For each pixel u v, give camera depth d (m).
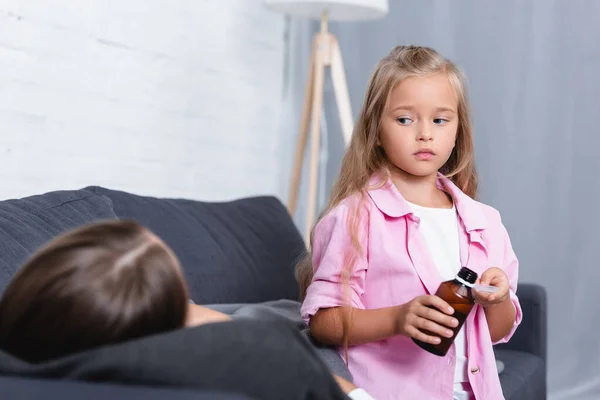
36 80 2.38
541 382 2.23
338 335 1.52
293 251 2.43
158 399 0.72
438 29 3.62
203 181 3.18
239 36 3.37
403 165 1.62
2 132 2.27
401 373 1.53
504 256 1.69
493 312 1.62
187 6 3.04
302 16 3.15
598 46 3.41
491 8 3.55
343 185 1.66
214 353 0.80
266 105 3.59
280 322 0.90
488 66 3.55
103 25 2.63
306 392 0.85
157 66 2.90
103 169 2.67
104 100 2.65
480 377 1.55
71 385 0.75
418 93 1.60
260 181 3.58
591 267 3.43
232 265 2.17
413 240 1.58
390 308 1.46
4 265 1.36
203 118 3.16
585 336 3.43
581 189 3.45
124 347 0.77
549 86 3.48
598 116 3.42
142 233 0.87
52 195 1.68
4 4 2.25
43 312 0.80
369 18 3.10
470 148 1.75
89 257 0.82
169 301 0.84
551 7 3.47
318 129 3.07
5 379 0.77
